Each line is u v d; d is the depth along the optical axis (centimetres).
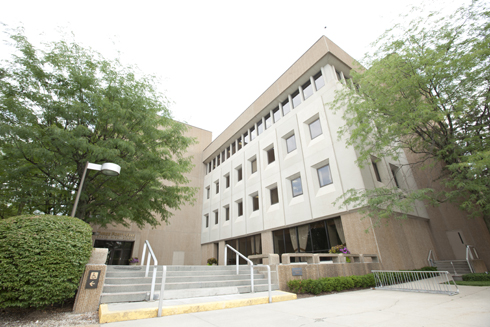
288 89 1850
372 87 1142
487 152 755
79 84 938
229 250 2191
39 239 482
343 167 1362
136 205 1126
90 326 413
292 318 468
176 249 2381
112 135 1033
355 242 1232
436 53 960
